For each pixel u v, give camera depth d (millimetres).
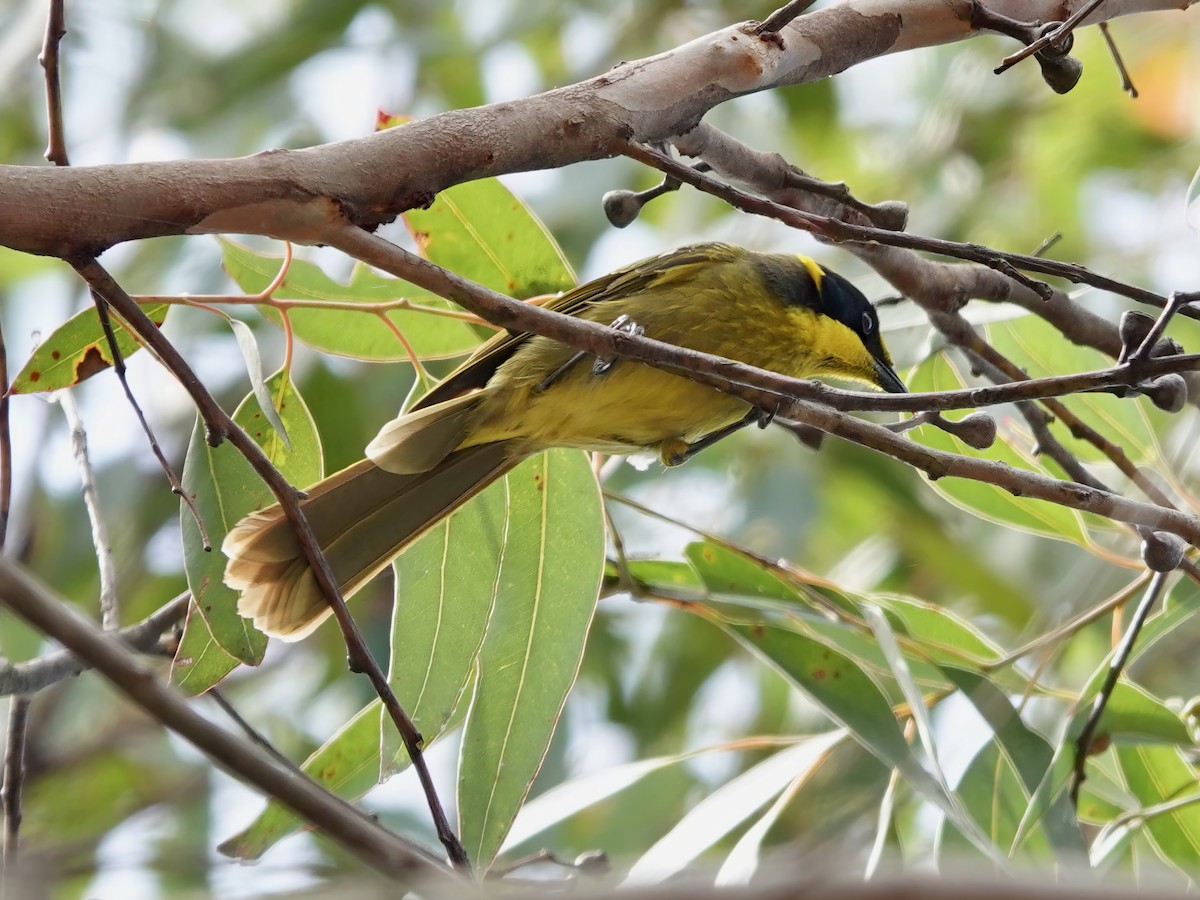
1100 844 8219
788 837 9414
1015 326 9859
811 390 5754
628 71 6242
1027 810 7629
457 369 8102
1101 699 7664
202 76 14141
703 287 9016
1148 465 9633
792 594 8641
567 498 8398
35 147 14789
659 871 8422
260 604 7367
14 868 4145
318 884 4098
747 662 13805
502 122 5863
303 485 8133
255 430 8062
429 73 14602
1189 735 8078
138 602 13109
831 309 9578
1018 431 9883
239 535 7367
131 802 12766
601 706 13734
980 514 9547
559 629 8188
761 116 14734
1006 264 6141
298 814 3957
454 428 8141
